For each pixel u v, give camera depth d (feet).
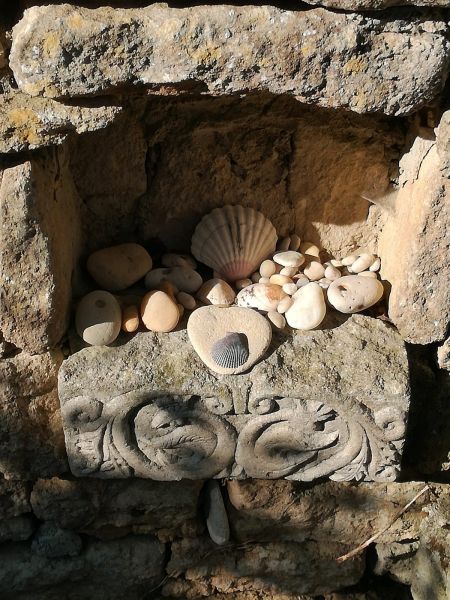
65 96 2.04
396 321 2.55
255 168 2.71
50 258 2.26
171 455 2.58
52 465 2.68
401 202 2.56
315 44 1.98
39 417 2.59
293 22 1.95
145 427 2.51
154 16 1.94
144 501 2.80
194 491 2.80
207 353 2.44
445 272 2.39
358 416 2.46
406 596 3.25
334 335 2.56
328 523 2.91
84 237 2.78
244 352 2.41
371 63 2.02
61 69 1.97
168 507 2.83
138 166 2.65
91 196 2.70
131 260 2.67
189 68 2.00
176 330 2.55
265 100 2.53
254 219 2.71
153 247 2.88
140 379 2.41
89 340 2.47
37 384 2.52
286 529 2.93
